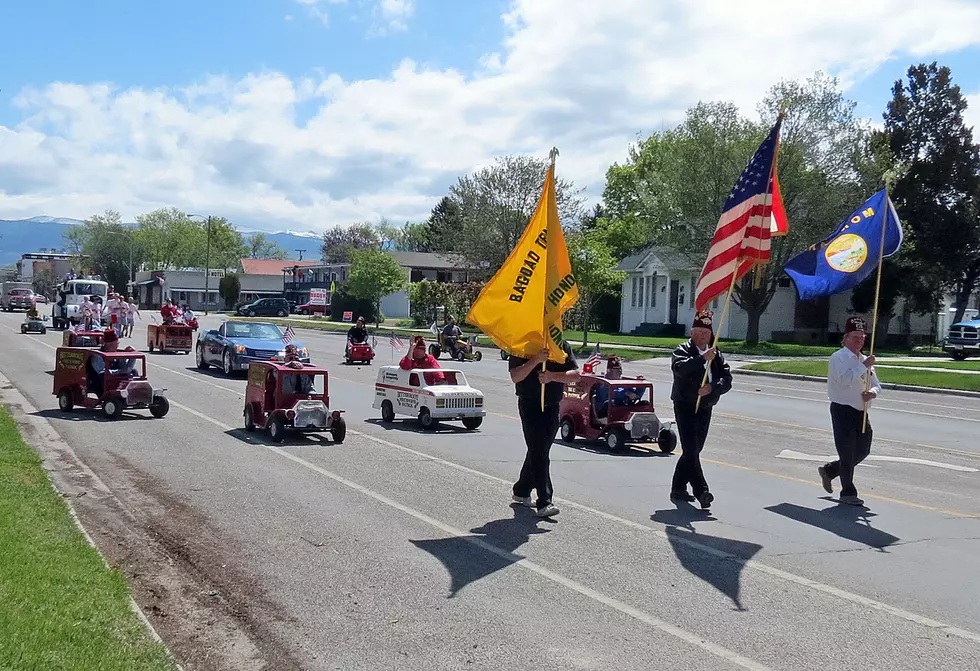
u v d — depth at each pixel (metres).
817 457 13.34
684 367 9.29
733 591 6.64
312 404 13.17
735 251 9.61
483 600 6.33
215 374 24.81
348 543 7.77
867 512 9.47
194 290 113.06
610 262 41.59
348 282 69.31
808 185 43.88
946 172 55.84
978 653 5.50
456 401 15.14
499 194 64.56
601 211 93.62
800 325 55.34
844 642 5.64
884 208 10.23
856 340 9.77
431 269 91.06
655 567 7.22
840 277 10.48
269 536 7.96
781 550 7.82
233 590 6.50
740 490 10.56
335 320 78.06
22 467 9.96
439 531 8.24
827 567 7.32
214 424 14.84
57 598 5.54
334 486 10.13
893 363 36.31
